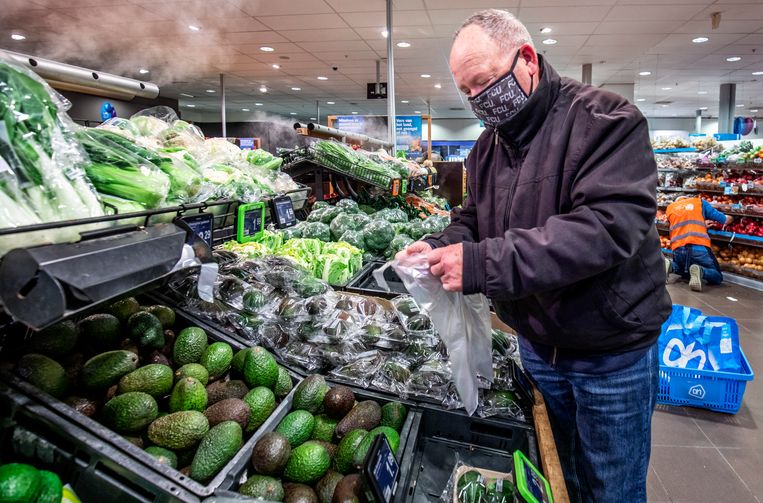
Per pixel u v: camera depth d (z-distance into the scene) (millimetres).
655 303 1096
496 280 842
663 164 8680
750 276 6109
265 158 2219
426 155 8875
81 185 869
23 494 654
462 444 1222
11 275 566
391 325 1404
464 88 1097
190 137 1808
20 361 907
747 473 2314
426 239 1292
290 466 967
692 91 13352
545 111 1067
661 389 2996
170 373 1047
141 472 813
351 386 1289
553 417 1448
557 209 1046
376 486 858
